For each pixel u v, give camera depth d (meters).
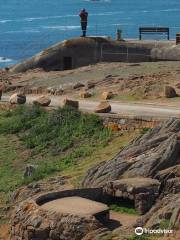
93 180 34.03
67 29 155.38
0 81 61.66
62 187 35.75
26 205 30.58
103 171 34.12
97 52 65.00
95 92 53.06
